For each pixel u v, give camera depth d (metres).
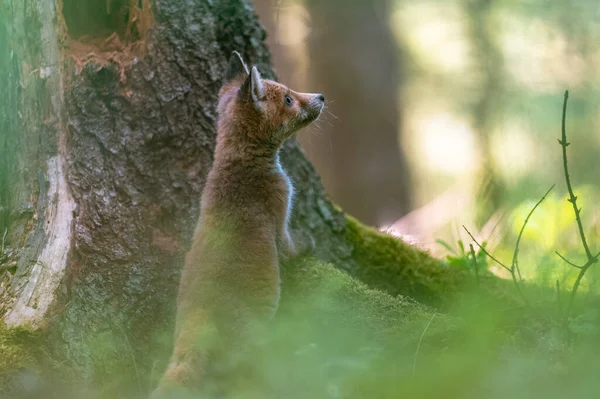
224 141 10.59
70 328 9.77
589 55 27.11
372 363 7.96
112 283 10.36
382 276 13.19
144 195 10.91
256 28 11.95
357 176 25.12
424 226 23.50
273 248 10.07
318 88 25.23
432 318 9.08
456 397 6.32
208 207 10.28
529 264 14.35
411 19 29.98
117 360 9.93
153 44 10.98
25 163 10.54
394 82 25.42
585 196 19.53
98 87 10.63
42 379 9.06
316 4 25.02
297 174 12.61
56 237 10.17
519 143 26.69
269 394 7.80
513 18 28.30
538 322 9.34
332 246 12.95
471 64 29.08
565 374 6.65
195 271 9.68
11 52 10.52
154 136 10.99
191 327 9.05
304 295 11.05
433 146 31.11
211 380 8.52
